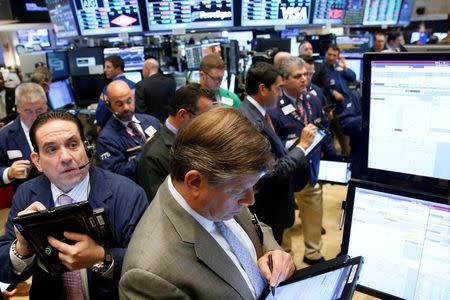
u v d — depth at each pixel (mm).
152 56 4488
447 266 916
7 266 1064
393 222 985
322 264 1004
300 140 2090
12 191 2279
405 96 927
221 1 3572
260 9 3787
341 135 4113
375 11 6125
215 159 696
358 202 1036
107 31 3709
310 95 2660
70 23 3906
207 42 4184
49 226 892
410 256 968
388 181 1011
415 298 964
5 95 4016
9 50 7934
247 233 1085
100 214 936
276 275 958
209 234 834
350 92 4043
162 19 3582
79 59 4547
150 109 3738
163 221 818
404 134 954
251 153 704
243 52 4133
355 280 841
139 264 758
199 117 763
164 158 1788
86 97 4672
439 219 914
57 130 1144
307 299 850
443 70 858
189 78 4195
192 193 770
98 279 1097
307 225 2699
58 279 1152
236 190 744
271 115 2395
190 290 774
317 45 4977
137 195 1275
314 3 4203
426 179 945
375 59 938
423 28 8133
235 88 3660
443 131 896
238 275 851
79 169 1181
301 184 2305
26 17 6043
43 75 3797
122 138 2320
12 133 2227
